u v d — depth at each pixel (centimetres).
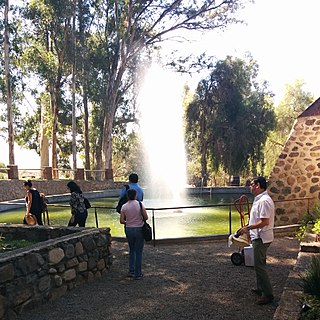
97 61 2622
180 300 506
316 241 669
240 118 2795
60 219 1373
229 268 654
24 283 460
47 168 2294
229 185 2820
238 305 482
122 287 565
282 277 589
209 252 776
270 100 3017
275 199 1016
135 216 606
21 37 2430
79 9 2522
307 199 971
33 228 685
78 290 550
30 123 3158
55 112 2750
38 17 2445
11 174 2006
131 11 2627
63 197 2036
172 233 1069
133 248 612
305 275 465
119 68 2756
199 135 2908
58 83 2681
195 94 2922
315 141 1012
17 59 2438
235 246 735
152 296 524
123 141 3512
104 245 644
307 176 1005
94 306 489
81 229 650
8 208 1695
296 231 923
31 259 472
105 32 2750
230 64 2870
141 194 689
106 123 2788
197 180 2956
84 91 2728
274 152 3644
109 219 1357
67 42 2519
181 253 772
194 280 591
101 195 2291
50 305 490
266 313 454
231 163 2809
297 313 377
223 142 2794
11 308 439
